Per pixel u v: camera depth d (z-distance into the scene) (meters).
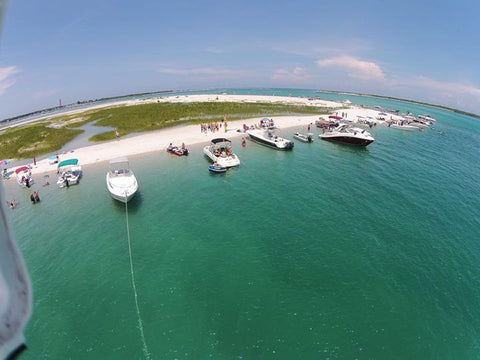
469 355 14.45
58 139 58.38
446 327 15.75
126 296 18.12
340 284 18.47
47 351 15.00
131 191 29.45
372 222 25.34
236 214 27.19
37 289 18.88
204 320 16.36
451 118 117.94
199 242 23.11
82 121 81.12
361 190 32.25
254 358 14.38
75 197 31.83
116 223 26.33
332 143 54.88
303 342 15.00
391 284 18.42
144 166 41.53
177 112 84.25
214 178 36.38
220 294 18.02
